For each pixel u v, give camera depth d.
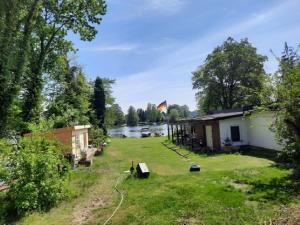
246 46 38.84
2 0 15.02
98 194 9.93
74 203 9.06
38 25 19.19
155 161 18.00
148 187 10.01
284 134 10.93
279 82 10.17
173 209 7.35
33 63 20.00
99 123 41.59
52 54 22.17
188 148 23.56
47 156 9.41
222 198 7.87
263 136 19.02
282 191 8.20
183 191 8.84
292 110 9.55
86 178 12.69
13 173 8.70
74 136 18.02
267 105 10.58
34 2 17.22
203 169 13.72
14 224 7.50
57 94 26.91
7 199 8.69
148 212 7.33
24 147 9.59
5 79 15.35
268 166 12.52
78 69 31.58
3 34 15.26
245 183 9.48
